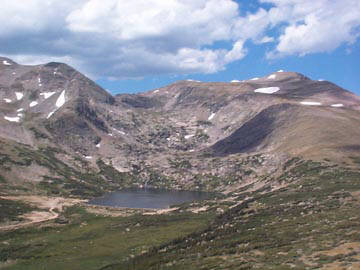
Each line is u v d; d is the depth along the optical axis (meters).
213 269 120.12
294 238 145.50
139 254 171.88
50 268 162.50
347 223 154.00
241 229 182.00
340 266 101.75
